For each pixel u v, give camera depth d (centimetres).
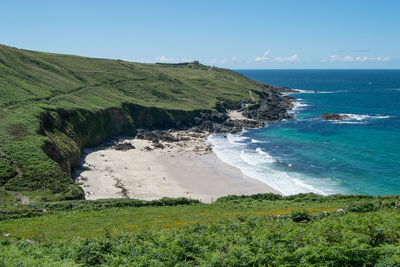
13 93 7800
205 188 5547
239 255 1365
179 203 3838
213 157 7475
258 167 6669
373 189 5309
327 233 1572
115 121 9475
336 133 9794
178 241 1641
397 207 2577
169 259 1454
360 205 2589
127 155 7538
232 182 5819
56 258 1582
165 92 13762
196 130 10462
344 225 1745
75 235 2280
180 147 8388
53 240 2119
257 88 19725
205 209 3319
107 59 16450
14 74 9294
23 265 1429
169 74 17812
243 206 3431
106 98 10400
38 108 7081
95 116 8594
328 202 3525
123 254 1603
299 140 9025
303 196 3966
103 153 7656
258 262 1323
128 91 12562
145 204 3734
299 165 6725
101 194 5128
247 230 1847
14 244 1816
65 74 11731
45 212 3244
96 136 8475
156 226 2441
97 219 2881
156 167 6712
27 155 5094
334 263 1266
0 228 2583
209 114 12069
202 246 1577
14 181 4444
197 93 15100
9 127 5891
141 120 10538
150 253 1541
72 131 7500
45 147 5569
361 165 6594
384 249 1309
